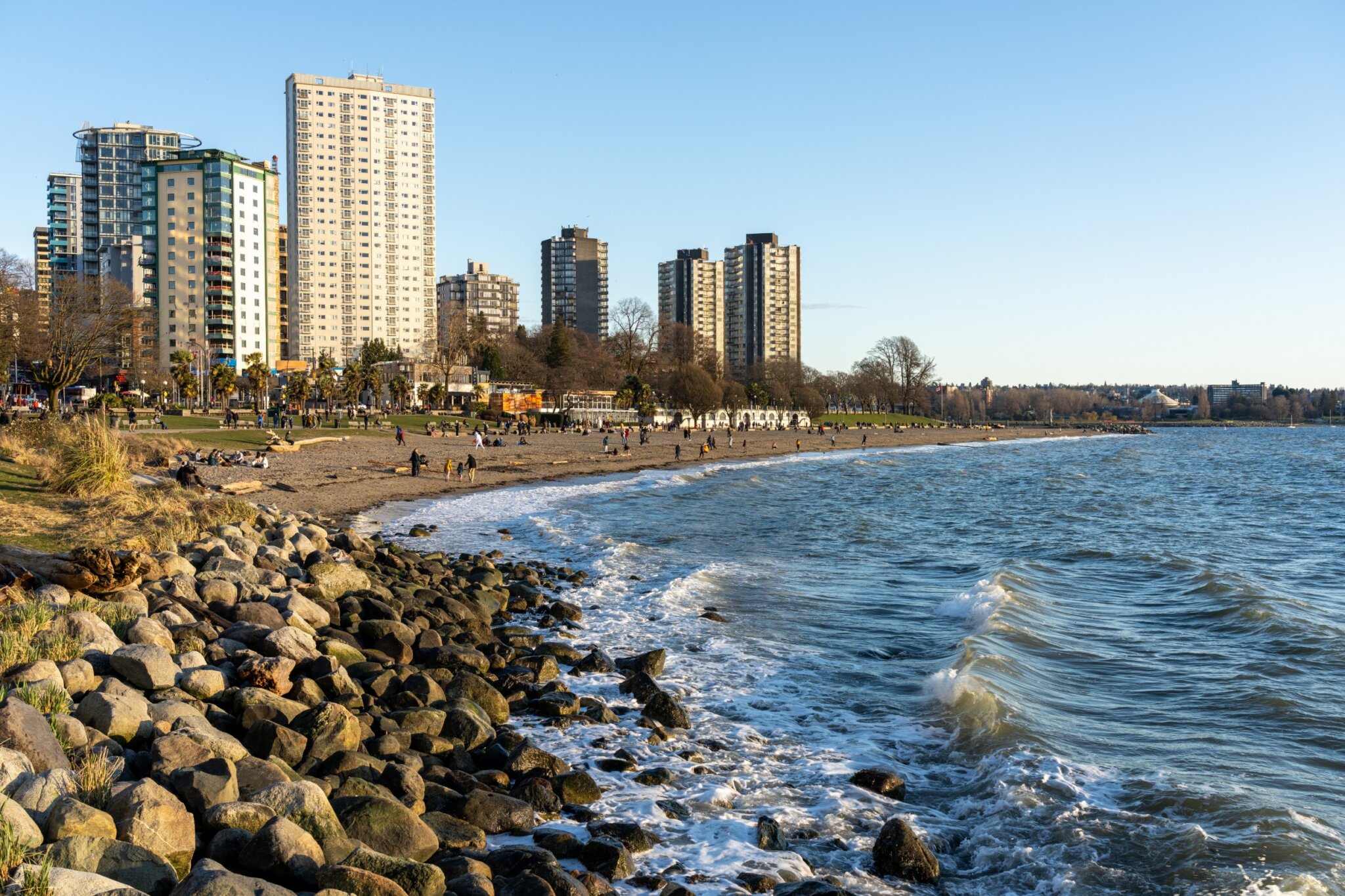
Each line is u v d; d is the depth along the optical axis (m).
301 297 181.25
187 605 14.14
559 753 12.06
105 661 10.80
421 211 190.75
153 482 33.09
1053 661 17.09
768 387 169.88
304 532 24.78
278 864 7.09
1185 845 9.62
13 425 38.22
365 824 8.16
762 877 8.75
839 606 22.23
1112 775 11.59
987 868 9.39
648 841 9.47
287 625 14.54
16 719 7.97
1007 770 11.66
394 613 17.09
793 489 58.94
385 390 145.50
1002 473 78.06
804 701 14.86
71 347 63.97
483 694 13.29
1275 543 35.75
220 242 141.62
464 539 32.72
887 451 121.50
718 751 12.55
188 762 8.43
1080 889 8.88
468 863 7.94
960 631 19.62
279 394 131.75
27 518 21.03
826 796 11.05
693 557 29.59
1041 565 28.17
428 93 189.75
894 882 9.09
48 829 6.68
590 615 20.89
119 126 191.25
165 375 125.56
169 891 6.61
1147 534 38.06
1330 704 14.55
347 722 10.27
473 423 113.69
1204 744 12.77
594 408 140.12
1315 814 10.47
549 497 48.84
